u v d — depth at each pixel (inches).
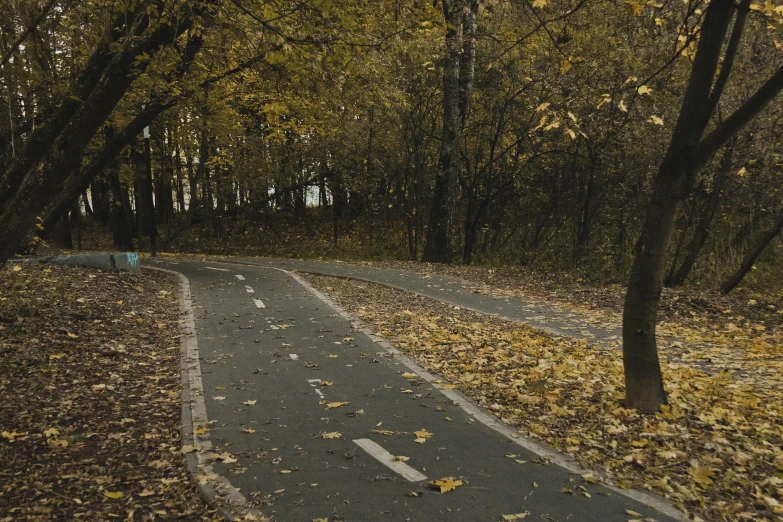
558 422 272.5
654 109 711.7
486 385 327.9
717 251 818.8
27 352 346.3
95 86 243.3
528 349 400.5
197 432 252.1
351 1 352.8
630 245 868.0
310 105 751.1
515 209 1082.7
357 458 227.8
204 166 1339.8
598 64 709.3
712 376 343.3
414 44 789.9
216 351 389.7
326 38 309.1
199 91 653.3
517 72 887.1
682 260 846.5
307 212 1621.6
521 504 191.6
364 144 1142.3
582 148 873.5
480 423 269.7
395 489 201.6
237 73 673.6
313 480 208.2
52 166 229.8
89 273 613.9
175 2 279.0
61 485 205.0
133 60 260.7
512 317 519.8
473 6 806.5
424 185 1141.7
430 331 456.1
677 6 320.8
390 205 1172.5
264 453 232.1
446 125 926.4
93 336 405.1
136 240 1451.8
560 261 894.4
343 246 1232.8
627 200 858.1
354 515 183.5
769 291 657.6
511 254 1014.4
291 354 385.1
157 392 313.7
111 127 840.9
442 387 320.5
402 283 702.5
